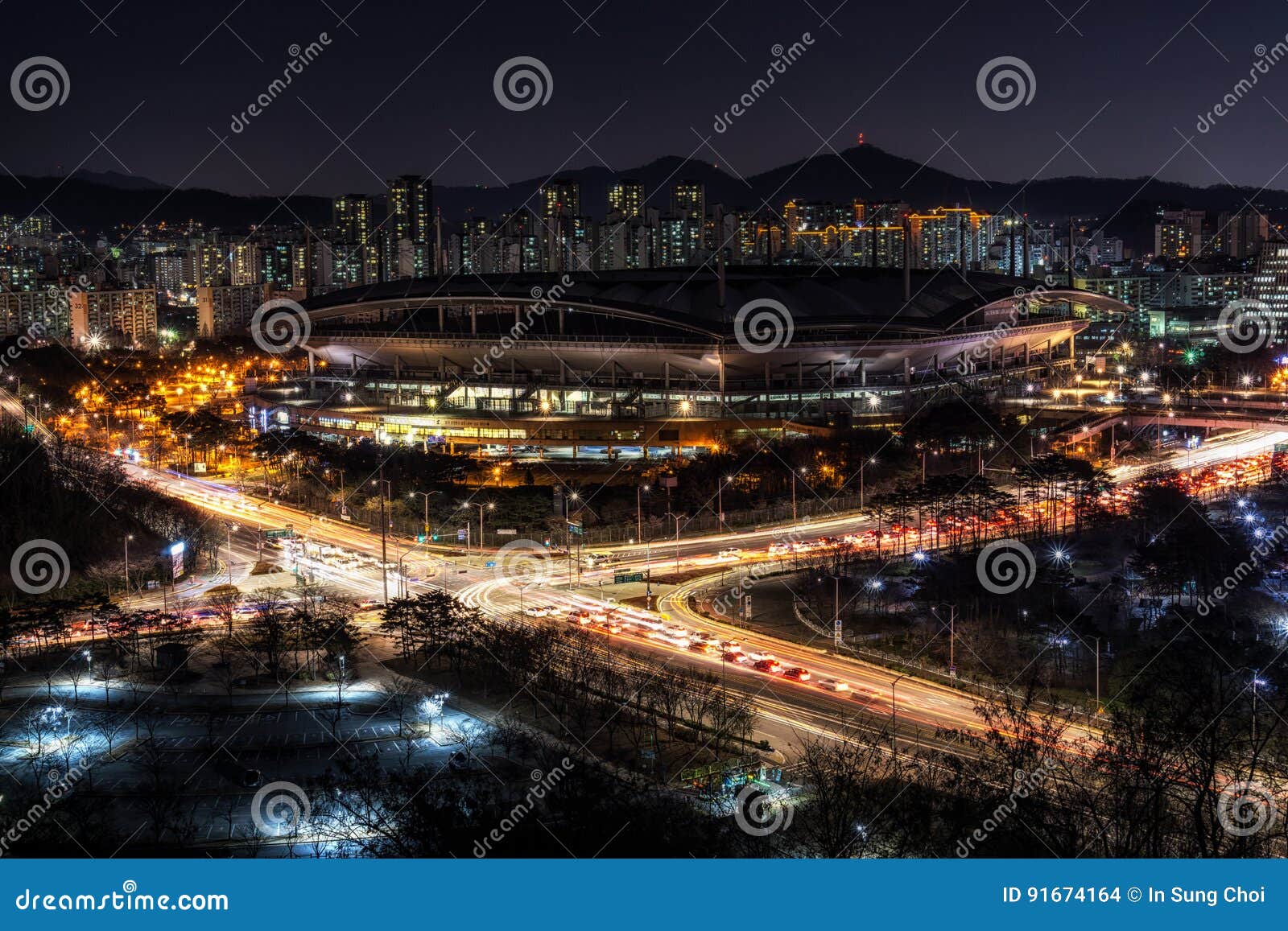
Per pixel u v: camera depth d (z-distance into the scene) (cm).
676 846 11106
